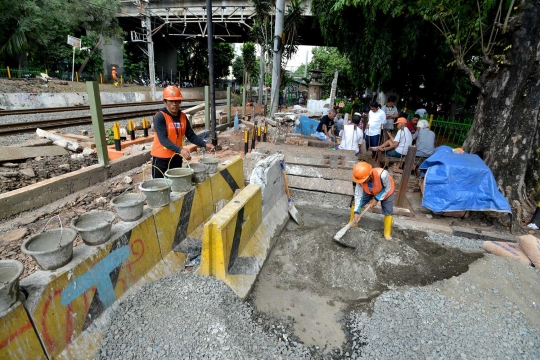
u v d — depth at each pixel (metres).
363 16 11.02
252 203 3.70
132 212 2.73
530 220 5.04
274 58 14.76
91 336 2.21
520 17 4.96
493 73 5.41
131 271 2.68
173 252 3.37
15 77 19.61
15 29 19.19
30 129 9.44
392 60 11.94
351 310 3.11
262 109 18.84
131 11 27.00
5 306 1.67
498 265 3.58
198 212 3.95
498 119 5.36
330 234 4.19
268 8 15.88
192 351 2.25
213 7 24.62
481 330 2.78
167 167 4.18
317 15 12.64
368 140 8.59
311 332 2.81
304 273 3.64
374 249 3.95
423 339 2.68
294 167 5.83
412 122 8.86
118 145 7.45
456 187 4.80
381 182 3.89
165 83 33.16
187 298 2.62
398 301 3.12
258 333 2.62
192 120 12.16
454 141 10.61
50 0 20.31
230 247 3.15
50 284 1.93
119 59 31.03
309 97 20.52
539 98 5.08
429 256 3.99
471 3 5.74
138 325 2.37
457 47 5.87
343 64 25.69
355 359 2.53
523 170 5.30
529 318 2.96
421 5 6.21
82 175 5.51
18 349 1.72
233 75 51.75
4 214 4.25
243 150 9.06
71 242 2.12
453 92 13.23
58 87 19.02
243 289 3.11
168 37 36.25
